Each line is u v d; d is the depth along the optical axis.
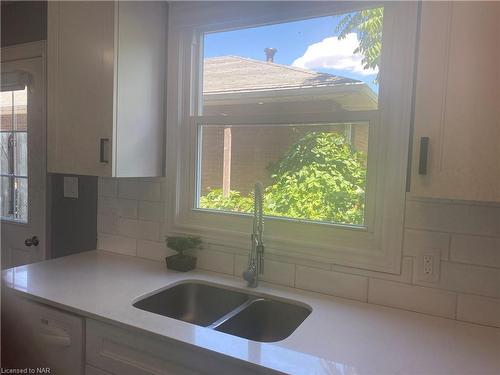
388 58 1.41
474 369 0.99
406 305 1.39
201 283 1.68
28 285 1.54
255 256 1.60
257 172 1.74
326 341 1.13
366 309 1.39
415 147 1.12
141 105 1.75
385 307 1.42
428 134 1.09
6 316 1.55
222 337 1.13
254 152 1.74
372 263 1.44
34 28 2.21
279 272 1.63
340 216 1.56
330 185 1.57
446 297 1.33
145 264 1.88
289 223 1.62
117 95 1.63
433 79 1.08
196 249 1.83
